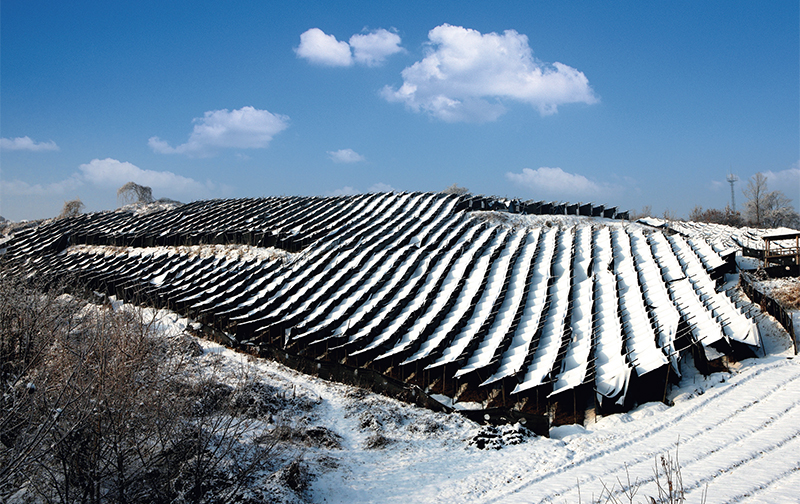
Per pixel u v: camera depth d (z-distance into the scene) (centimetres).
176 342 2139
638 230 5297
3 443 1424
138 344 1650
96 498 1465
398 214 6244
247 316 4125
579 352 3000
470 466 2167
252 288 4691
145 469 1552
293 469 1886
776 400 2453
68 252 7125
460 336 3438
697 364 2898
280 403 2762
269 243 5631
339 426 2661
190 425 1733
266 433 2198
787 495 1630
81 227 8000
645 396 2662
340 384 3322
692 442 2156
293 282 4697
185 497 1570
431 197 6638
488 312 3694
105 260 6266
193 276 5181
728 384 2711
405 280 4425
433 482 2020
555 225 5666
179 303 4572
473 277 4322
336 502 1847
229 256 5606
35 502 1505
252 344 3912
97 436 1454
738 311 3231
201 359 3141
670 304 3428
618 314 3400
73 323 2117
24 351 1841
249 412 2402
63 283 3142
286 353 3694
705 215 11138
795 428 2139
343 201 7200
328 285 4581
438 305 3950
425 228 5638
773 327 3284
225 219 6994
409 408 2959
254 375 2884
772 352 3073
